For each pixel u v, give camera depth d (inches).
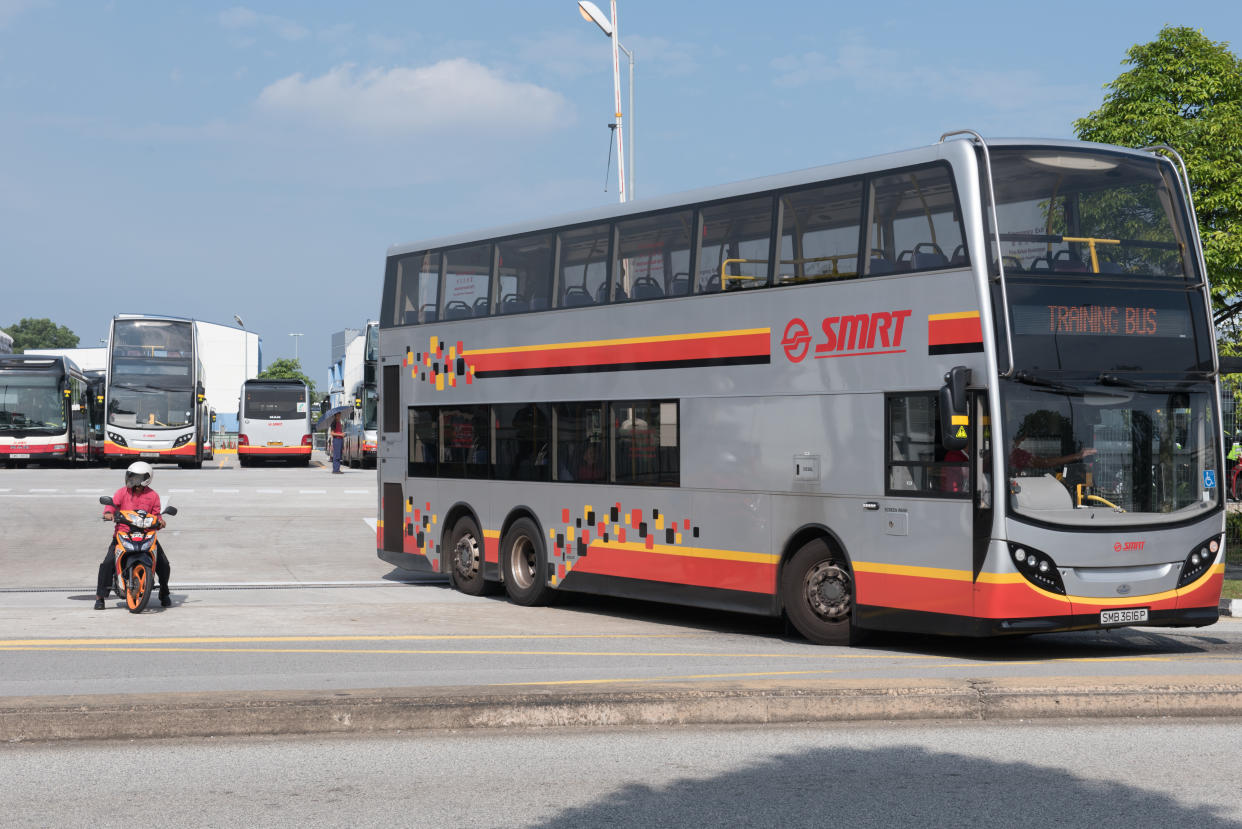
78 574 786.2
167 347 2076.8
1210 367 478.3
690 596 550.6
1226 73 898.7
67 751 303.1
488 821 247.6
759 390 523.2
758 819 249.9
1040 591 442.0
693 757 298.5
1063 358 453.7
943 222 462.3
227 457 3075.8
